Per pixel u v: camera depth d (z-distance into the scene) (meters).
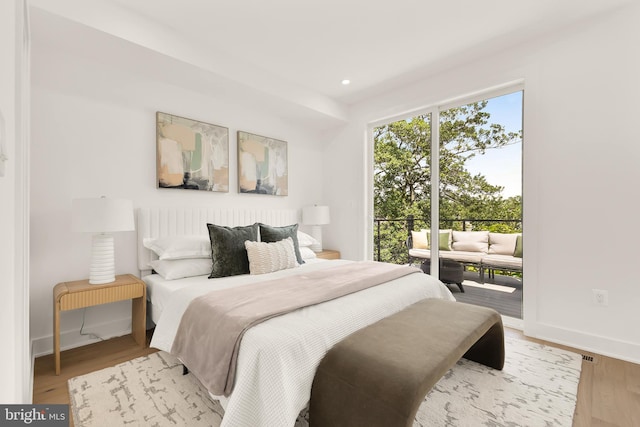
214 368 1.33
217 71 2.67
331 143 4.34
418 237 3.50
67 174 2.30
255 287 1.94
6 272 0.77
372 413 1.12
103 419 1.46
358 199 4.01
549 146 2.44
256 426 1.14
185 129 2.95
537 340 2.44
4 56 0.74
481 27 2.39
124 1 2.07
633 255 2.10
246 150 3.46
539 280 2.48
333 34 2.47
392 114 3.61
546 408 1.56
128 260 2.61
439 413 1.52
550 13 2.22
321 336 1.36
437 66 3.01
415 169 3.54
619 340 2.14
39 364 2.02
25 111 1.38
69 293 1.96
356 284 1.98
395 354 1.26
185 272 2.45
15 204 1.04
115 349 2.26
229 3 2.10
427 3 2.11
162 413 1.50
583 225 2.29
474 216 3.09
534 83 2.52
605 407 1.57
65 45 2.20
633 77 2.11
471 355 2.08
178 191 2.93
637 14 2.09
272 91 3.14
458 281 3.18
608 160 2.19
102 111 2.47
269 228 2.96
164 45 2.33
